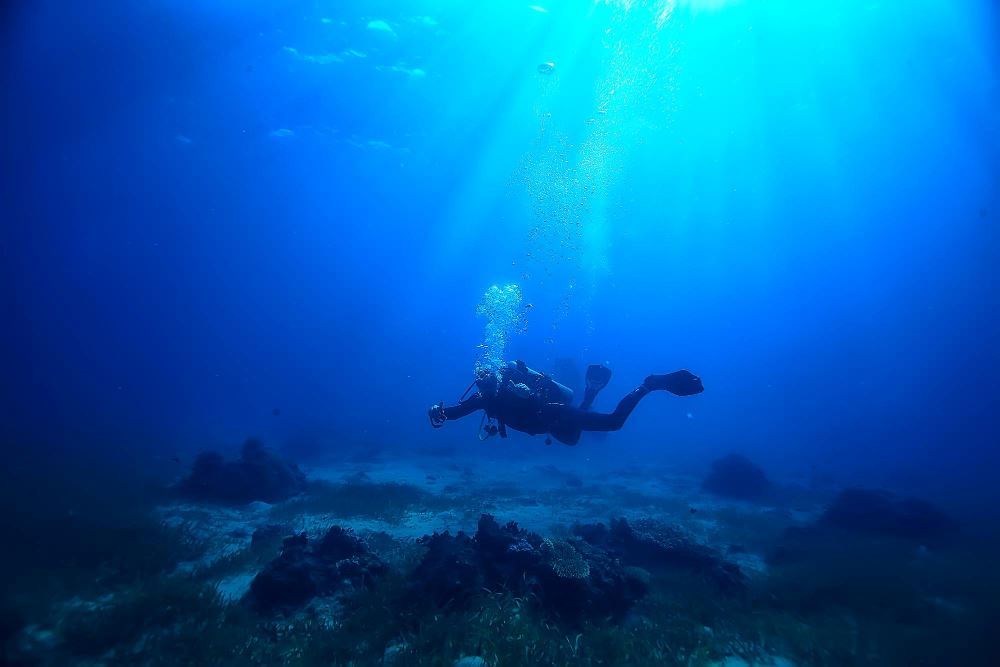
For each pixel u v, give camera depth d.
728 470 17.00
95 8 20.12
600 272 74.88
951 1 18.69
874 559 8.45
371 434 31.39
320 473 17.75
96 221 55.56
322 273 97.88
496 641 4.62
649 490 16.84
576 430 5.57
